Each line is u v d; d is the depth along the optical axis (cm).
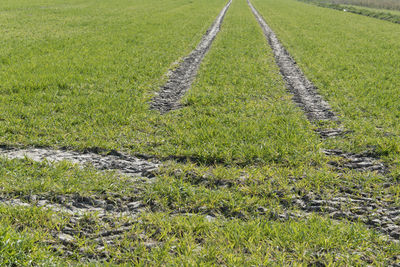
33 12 3588
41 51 1742
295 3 7088
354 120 900
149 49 1889
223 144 723
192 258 392
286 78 1394
